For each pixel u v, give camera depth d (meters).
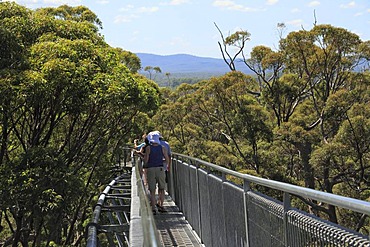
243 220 5.17
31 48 13.93
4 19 14.03
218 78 30.25
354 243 2.63
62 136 21.00
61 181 12.35
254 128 28.61
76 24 17.52
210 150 32.31
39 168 12.24
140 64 32.78
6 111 12.71
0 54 13.02
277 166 29.30
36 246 19.70
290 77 31.39
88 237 5.71
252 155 29.66
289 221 3.63
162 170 10.33
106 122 20.72
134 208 4.02
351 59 31.36
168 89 48.81
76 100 14.12
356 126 23.80
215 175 7.15
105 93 14.16
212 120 36.69
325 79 32.03
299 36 29.72
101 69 15.34
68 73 12.88
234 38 41.41
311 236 3.21
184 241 8.30
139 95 16.80
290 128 27.59
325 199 2.79
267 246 4.25
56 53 13.81
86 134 17.45
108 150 26.30
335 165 25.72
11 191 11.72
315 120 30.70
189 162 9.64
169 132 40.69
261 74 33.44
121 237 7.87
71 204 14.41
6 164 12.76
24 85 11.98
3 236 23.53
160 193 10.56
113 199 11.28
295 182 28.61
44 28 15.97
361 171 25.09
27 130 17.61
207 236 7.59
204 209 7.82
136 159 7.92
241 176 4.96
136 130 25.73
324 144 26.39
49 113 14.73
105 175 23.36
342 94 27.02
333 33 29.44
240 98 30.55
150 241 1.81
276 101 31.55
